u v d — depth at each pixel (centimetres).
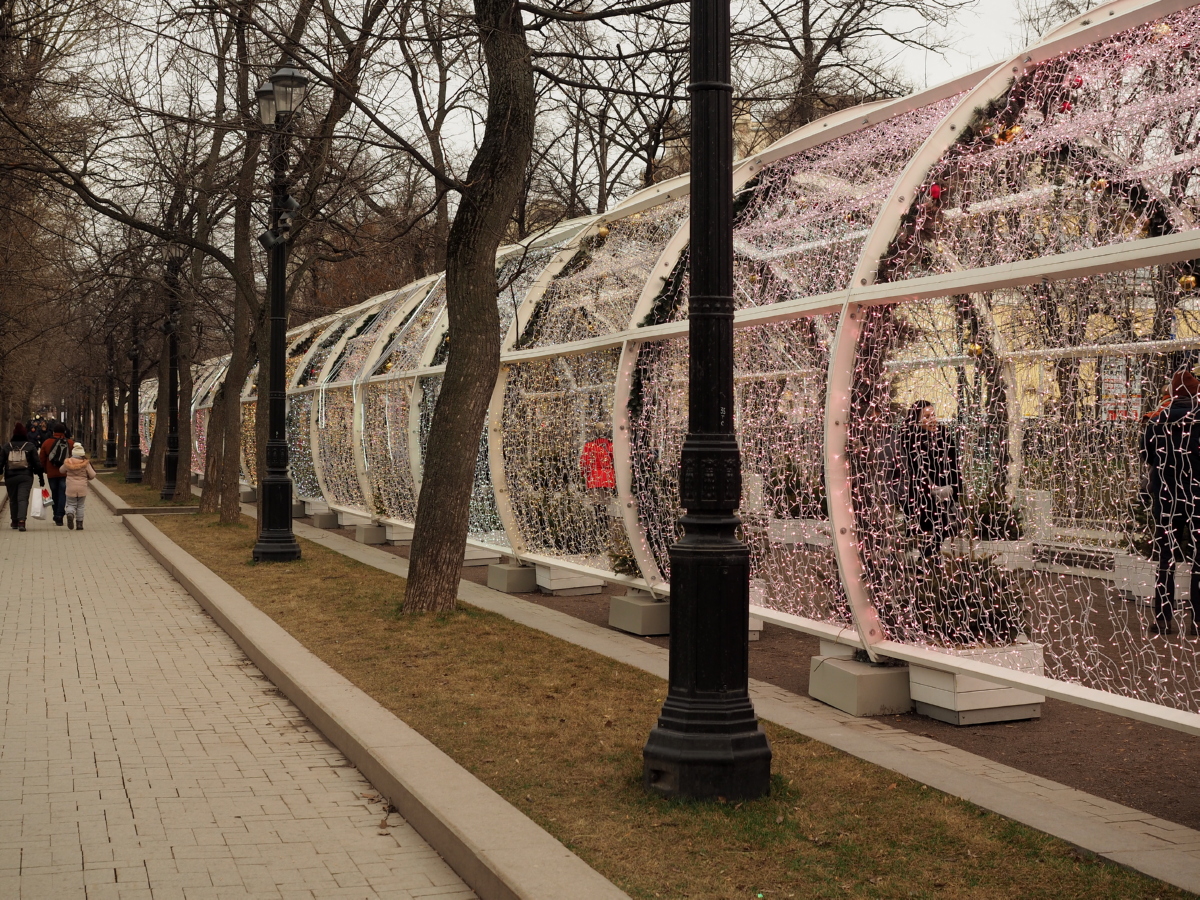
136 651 961
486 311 1048
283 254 1519
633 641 938
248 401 2689
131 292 2386
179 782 590
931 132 701
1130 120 601
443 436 1056
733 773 511
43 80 1480
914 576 707
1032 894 404
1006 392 747
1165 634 658
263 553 1483
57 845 494
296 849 492
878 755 583
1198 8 579
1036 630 755
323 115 1553
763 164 884
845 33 1998
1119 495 643
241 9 1016
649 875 425
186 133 1567
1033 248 686
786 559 812
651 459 960
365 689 753
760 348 847
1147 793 543
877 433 709
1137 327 679
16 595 1298
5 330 2522
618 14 1031
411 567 1064
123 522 2322
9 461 2162
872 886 413
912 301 698
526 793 526
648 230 1083
